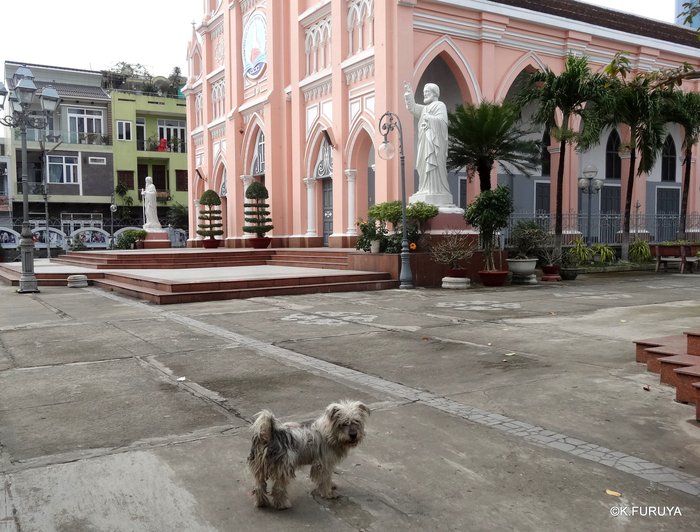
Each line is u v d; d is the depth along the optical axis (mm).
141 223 42906
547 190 25797
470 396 5414
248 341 8156
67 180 40781
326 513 3279
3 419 4883
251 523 3176
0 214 38312
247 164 27469
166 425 4695
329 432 3398
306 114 22969
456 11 19172
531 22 20906
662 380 5672
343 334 8602
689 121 19859
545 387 5660
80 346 7949
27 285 15164
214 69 31016
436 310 11000
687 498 3391
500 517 3207
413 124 18078
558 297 12891
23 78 14875
